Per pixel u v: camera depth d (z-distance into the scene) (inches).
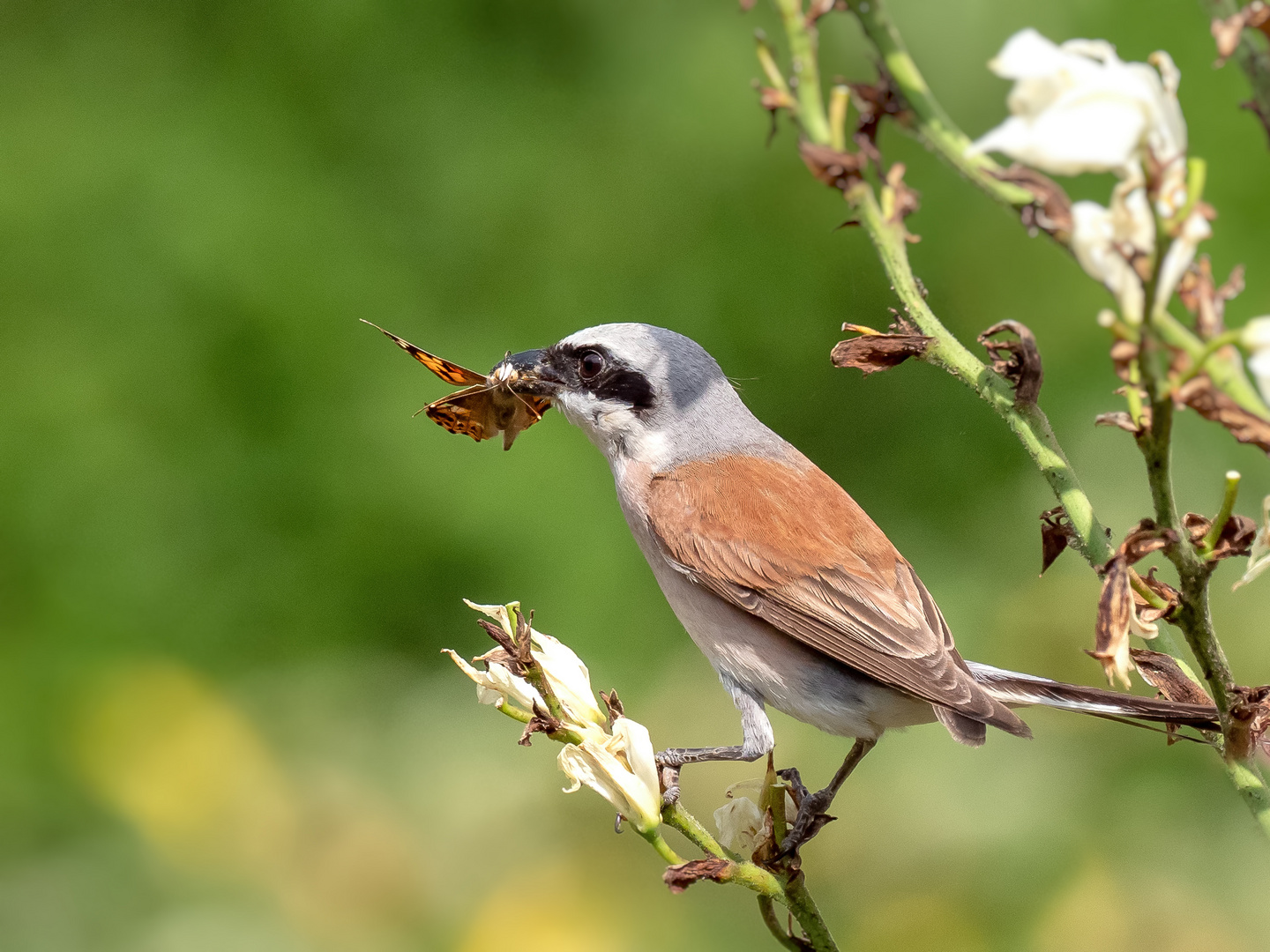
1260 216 407.8
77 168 480.1
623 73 513.0
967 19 438.3
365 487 459.5
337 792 405.1
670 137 509.7
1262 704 160.2
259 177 482.3
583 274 493.7
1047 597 425.1
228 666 443.5
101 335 469.1
